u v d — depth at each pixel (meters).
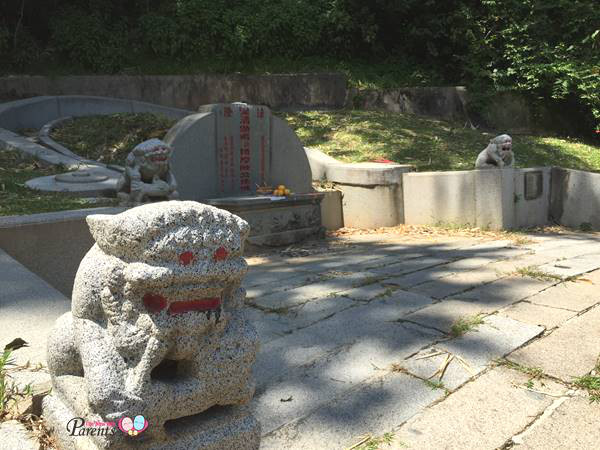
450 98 14.18
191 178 7.36
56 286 4.83
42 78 11.92
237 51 14.23
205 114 7.44
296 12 14.98
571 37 14.32
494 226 7.84
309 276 5.30
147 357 1.82
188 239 1.78
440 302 4.32
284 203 7.48
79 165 8.70
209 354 1.91
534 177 8.43
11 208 5.83
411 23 15.62
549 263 5.56
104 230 1.84
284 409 2.83
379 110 14.09
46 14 13.45
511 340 3.58
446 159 10.55
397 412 2.82
